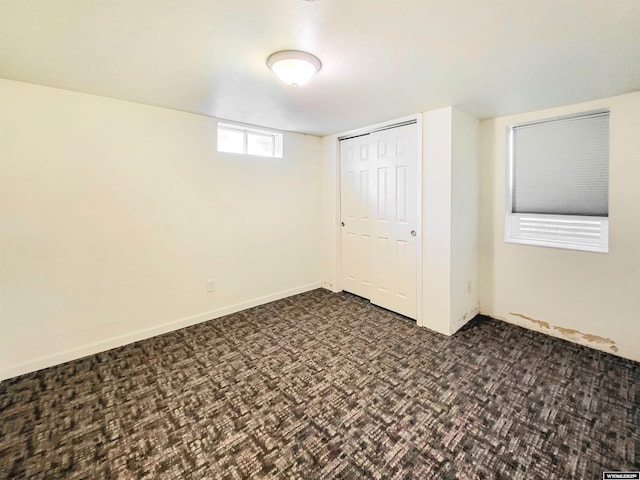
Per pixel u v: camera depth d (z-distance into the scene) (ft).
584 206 8.23
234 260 10.55
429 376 6.83
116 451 4.89
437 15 4.17
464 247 9.27
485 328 9.26
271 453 4.82
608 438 5.06
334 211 12.45
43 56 5.44
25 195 6.92
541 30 4.53
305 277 12.78
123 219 8.24
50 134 7.11
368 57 5.41
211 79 6.46
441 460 4.66
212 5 3.97
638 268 7.27
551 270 8.65
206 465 4.62
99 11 4.09
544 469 4.51
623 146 7.29
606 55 5.32
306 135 12.25
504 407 5.82
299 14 4.17
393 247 10.44
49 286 7.31
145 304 8.75
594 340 7.99
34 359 7.17
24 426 5.42
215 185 9.90
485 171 9.73
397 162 10.06
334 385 6.54
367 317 10.17
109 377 6.90
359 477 4.39
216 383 6.66
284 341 8.55
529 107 8.32
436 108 8.52
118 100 7.91
